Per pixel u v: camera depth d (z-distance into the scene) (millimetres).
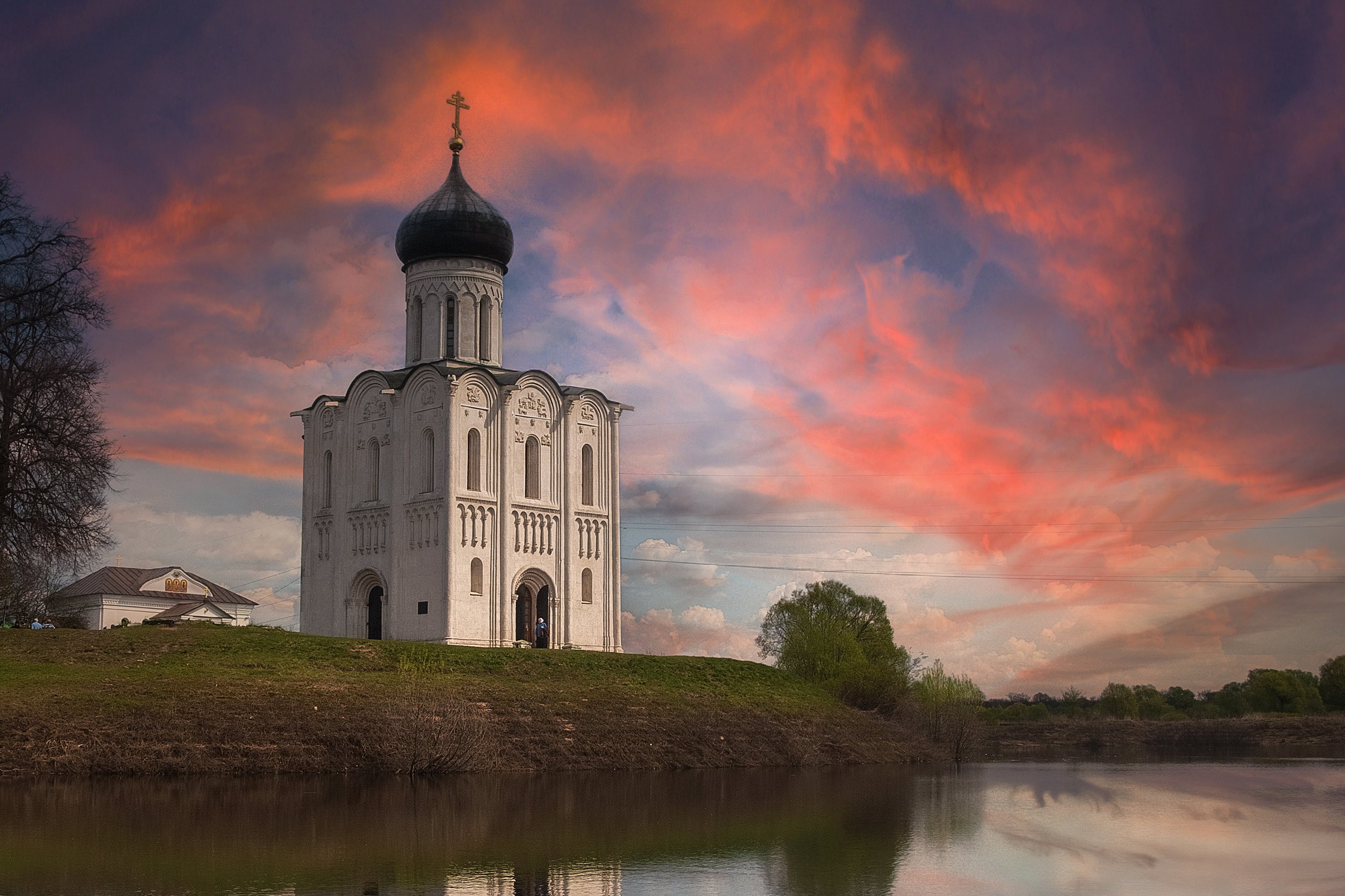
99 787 41469
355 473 89688
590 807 41188
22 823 33781
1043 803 48719
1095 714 148875
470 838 33344
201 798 39531
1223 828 41469
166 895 24969
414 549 84062
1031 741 114500
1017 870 31031
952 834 37438
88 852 29469
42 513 62625
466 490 83500
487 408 85438
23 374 62656
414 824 35469
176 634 64375
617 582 91000
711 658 82125
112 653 59156
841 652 90000
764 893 26734
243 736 48500
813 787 52250
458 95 93625
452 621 81188
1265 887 29438
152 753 45688
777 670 85562
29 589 89625
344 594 88500
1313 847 36719
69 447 63219
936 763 77125
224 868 27922
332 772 47875
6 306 63594
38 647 58812
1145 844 36844
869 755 72562
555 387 89500
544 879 27781
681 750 61250
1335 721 121938
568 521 88500
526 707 60688
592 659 74062
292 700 52531
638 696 67562
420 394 85875
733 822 38312
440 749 51031
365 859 29594
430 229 90375
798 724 72625
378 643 69000
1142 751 104812
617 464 92312
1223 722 120688
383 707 53500
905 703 85938
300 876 27359
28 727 45906
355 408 90438
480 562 83500
